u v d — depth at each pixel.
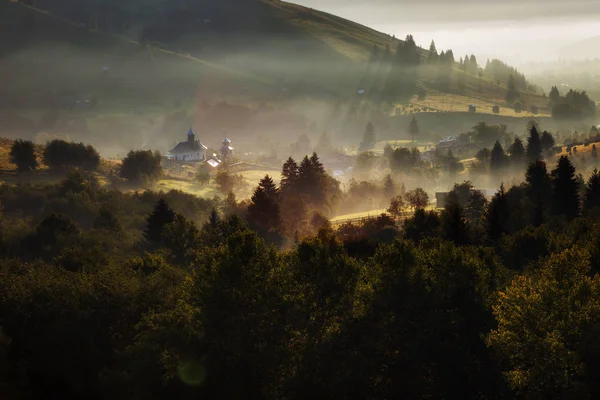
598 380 41.53
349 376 44.47
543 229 74.06
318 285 49.41
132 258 77.38
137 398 45.78
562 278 46.66
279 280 49.44
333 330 47.00
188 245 85.19
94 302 53.75
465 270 48.53
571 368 40.16
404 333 46.41
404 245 50.66
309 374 45.12
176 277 62.28
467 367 44.34
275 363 45.66
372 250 76.00
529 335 42.34
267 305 47.62
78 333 52.50
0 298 55.62
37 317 53.56
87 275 60.44
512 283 47.53
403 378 44.88
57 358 52.88
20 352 54.34
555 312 42.88
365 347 46.12
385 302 47.25
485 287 48.44
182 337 46.22
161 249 85.94
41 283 56.53
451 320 46.22
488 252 60.94
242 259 48.12
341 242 72.81
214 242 81.81
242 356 45.00
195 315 46.50
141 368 46.06
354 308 48.69
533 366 42.19
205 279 47.50
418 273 48.41
